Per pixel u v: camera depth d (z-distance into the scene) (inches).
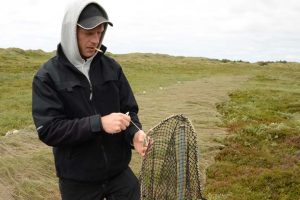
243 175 343.9
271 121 608.7
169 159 140.4
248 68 2797.7
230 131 513.7
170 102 728.3
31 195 277.7
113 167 127.3
